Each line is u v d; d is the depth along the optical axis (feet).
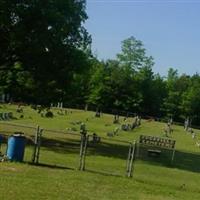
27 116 227.40
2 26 125.29
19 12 122.21
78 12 132.57
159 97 454.40
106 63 438.40
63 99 140.87
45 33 125.39
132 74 435.53
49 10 124.57
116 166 95.45
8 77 137.49
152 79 451.12
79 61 134.10
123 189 64.03
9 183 55.67
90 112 372.58
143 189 66.33
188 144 213.46
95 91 425.28
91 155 112.57
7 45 129.18
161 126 327.26
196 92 451.53
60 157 95.35
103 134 191.11
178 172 103.24
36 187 55.83
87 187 61.31
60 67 132.46
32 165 73.20
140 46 445.37
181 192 69.51
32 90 137.39
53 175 66.54
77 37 134.10
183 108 452.35
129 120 333.83
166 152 151.94
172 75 469.98
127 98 432.25
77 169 76.28
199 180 93.66
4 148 91.91
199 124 453.17
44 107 142.61
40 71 130.93
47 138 139.33
